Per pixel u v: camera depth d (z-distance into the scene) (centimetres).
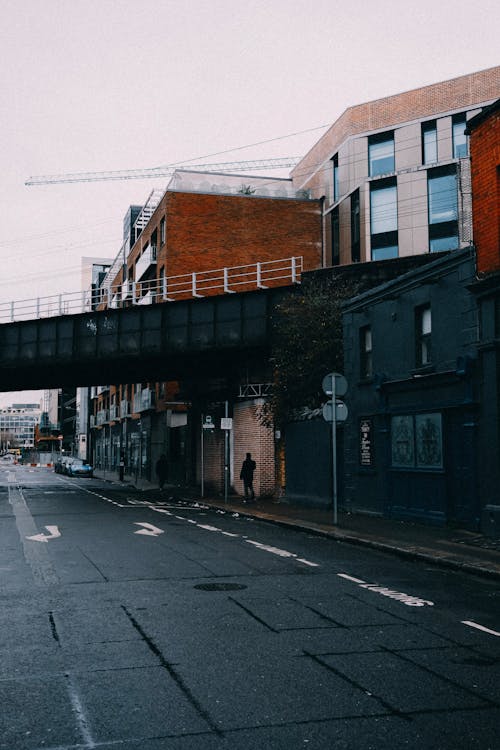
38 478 5150
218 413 3216
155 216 4825
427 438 1591
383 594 870
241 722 455
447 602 829
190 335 3177
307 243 4606
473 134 1452
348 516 1842
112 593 856
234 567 1062
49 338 3559
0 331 3672
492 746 422
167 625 702
